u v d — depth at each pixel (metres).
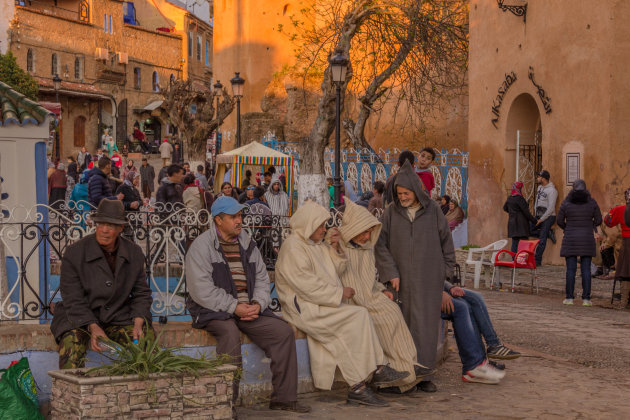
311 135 20.64
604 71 15.59
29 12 51.69
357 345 6.33
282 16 42.44
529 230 16.89
